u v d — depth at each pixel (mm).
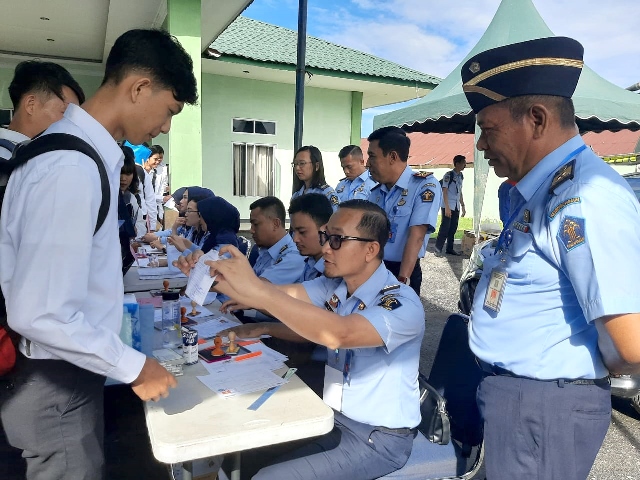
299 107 5133
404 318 1556
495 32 5129
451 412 1801
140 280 3125
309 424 1326
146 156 6898
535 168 1261
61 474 1263
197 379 1576
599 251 1053
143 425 2744
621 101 4457
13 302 1057
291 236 2957
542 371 1220
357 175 4570
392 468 1623
